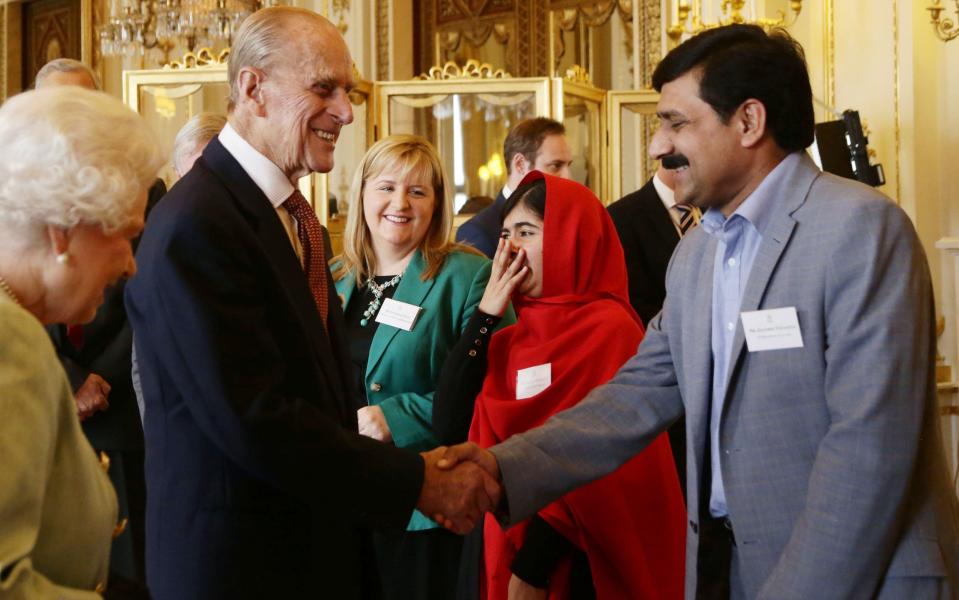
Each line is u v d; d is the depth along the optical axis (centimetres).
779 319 186
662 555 250
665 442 259
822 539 176
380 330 312
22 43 1171
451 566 290
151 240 194
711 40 195
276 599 199
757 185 195
